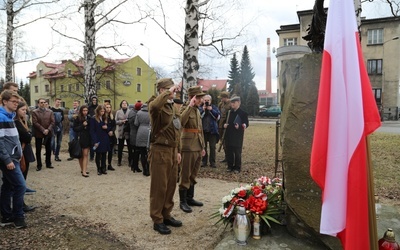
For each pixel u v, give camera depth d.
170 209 3.85
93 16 9.92
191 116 4.44
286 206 3.16
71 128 8.77
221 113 8.27
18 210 3.77
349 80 2.06
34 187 5.69
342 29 2.12
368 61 29.84
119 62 28.06
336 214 2.06
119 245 3.32
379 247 2.53
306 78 3.02
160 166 3.60
